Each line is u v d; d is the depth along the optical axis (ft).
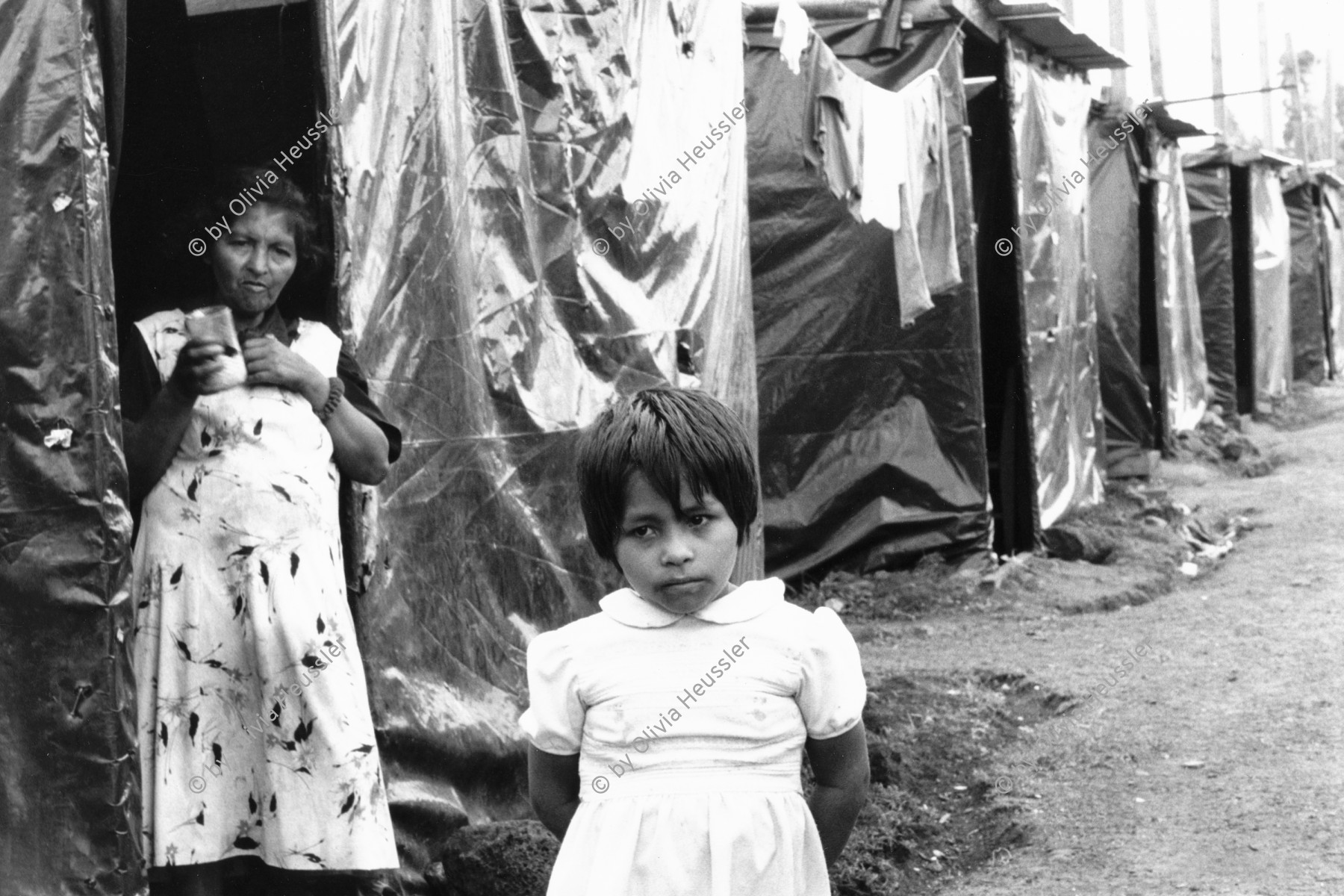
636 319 21.04
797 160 33.19
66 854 10.80
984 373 37.96
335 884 12.93
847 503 33.35
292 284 13.74
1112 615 29.86
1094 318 42.01
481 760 16.52
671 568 7.88
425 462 16.55
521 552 18.30
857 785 8.50
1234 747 19.62
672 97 22.63
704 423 7.88
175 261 14.79
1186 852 16.14
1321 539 37.47
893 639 27.78
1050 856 16.52
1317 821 16.62
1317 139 95.35
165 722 11.58
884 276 33.40
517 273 18.81
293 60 15.98
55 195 10.90
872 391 33.58
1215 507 43.29
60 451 10.89
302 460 12.02
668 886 7.84
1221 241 62.44
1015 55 35.47
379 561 15.39
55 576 10.87
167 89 14.89
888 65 32.12
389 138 15.97
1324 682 22.50
